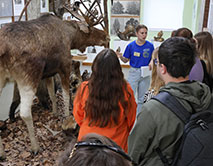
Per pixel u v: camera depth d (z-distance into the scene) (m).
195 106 1.22
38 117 3.80
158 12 6.05
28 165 2.71
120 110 1.60
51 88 3.70
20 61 2.57
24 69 2.60
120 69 1.62
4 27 2.65
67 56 3.30
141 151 1.31
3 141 3.14
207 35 2.20
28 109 2.68
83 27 3.54
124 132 1.73
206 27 4.56
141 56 3.74
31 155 2.88
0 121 3.32
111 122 1.61
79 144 0.60
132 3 5.75
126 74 5.26
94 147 0.57
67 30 3.33
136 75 3.80
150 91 2.12
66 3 3.80
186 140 1.17
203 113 1.19
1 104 3.62
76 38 3.57
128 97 1.67
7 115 3.80
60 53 3.14
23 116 2.67
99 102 1.57
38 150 2.92
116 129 1.65
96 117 1.59
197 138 1.16
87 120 1.67
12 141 3.15
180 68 1.27
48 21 3.03
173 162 1.22
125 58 3.82
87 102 1.61
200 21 4.82
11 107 3.54
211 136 1.17
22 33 2.62
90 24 3.63
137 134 1.29
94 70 1.58
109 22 5.93
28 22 2.86
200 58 2.18
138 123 1.29
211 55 2.16
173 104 1.22
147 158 1.33
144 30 3.59
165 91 1.28
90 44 3.80
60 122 3.71
